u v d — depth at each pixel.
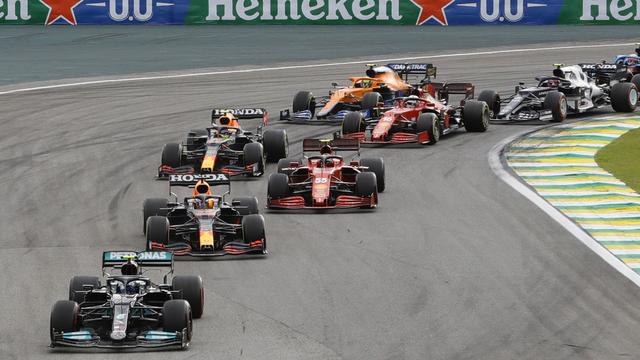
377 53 199.62
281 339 61.81
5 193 101.19
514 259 78.25
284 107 151.00
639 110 147.38
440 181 104.75
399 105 126.44
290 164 97.75
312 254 80.31
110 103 154.75
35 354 59.12
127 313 59.97
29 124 138.38
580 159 113.62
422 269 76.06
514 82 168.75
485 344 60.91
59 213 93.69
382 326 64.06
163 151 107.50
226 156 107.88
